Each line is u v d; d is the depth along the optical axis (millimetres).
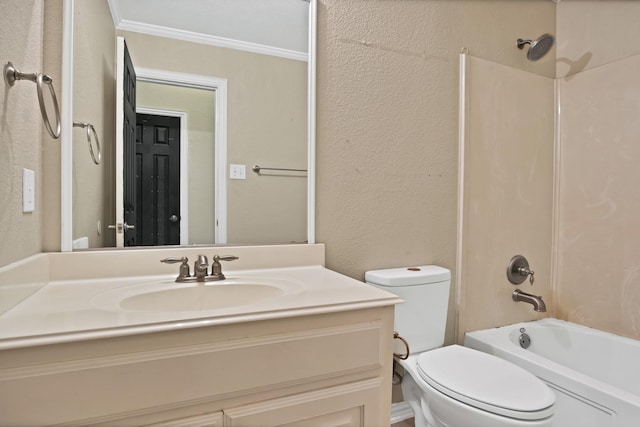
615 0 1771
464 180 1707
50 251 1025
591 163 1873
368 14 1490
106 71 1134
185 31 1239
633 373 1548
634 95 1695
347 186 1456
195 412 696
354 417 854
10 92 767
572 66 1975
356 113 1468
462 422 1081
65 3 1028
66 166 1034
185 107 1242
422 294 1437
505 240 1859
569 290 1976
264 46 1334
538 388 1096
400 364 1416
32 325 637
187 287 1021
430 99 1643
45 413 593
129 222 1167
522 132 1915
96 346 623
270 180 1345
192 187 1253
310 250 1358
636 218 1686
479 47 1779
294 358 774
